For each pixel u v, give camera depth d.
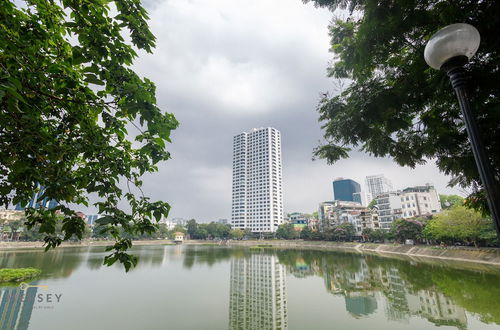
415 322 15.94
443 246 43.53
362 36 4.07
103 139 3.31
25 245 64.50
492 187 2.28
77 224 2.97
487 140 3.90
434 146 4.89
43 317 16.31
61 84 2.60
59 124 3.10
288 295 23.36
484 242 39.69
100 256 48.59
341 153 5.99
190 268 38.62
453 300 19.36
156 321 16.44
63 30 3.06
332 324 16.17
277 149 136.25
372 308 18.91
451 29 2.58
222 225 118.88
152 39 3.25
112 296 21.66
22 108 2.39
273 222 123.25
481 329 14.34
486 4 3.38
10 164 2.65
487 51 3.82
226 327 15.82
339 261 43.47
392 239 59.22
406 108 5.11
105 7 2.89
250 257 53.91
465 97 2.58
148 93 2.61
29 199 3.01
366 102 4.78
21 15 2.78
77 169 3.36
